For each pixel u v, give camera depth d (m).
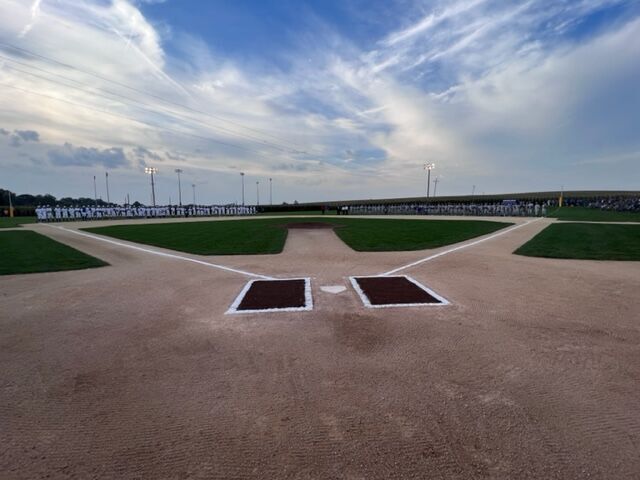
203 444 2.57
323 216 45.94
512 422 2.75
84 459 2.42
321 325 5.07
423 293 6.81
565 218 31.11
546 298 6.40
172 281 8.16
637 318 5.23
